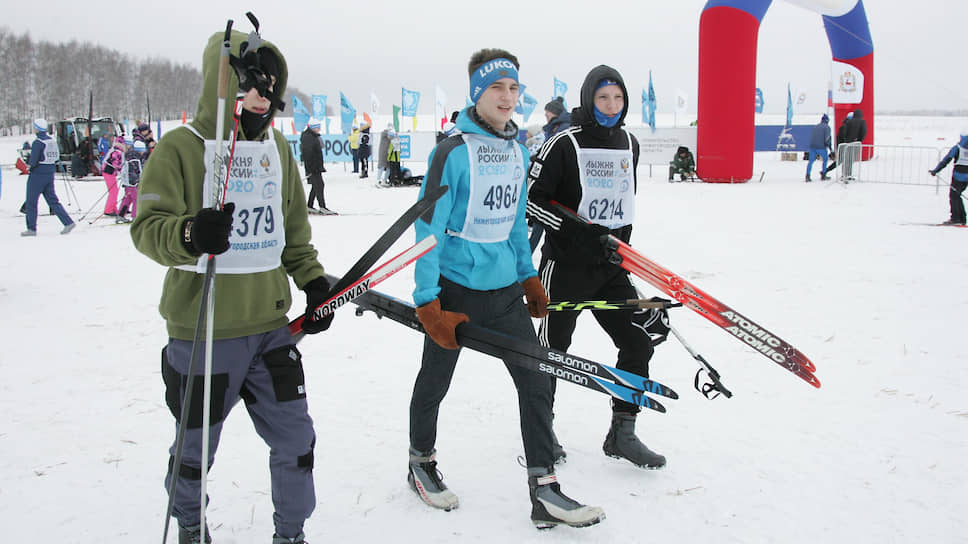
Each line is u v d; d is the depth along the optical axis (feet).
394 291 20.98
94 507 8.86
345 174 79.51
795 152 82.07
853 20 66.64
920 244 27.40
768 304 18.49
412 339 16.48
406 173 63.26
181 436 6.59
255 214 7.15
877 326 16.34
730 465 9.83
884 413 11.48
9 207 49.55
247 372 7.37
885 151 83.10
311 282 7.91
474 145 8.39
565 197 10.30
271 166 7.30
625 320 9.96
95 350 15.65
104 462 10.13
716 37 55.88
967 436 10.52
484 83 8.36
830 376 13.26
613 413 10.00
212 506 8.88
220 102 6.22
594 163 10.17
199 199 6.97
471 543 8.04
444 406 12.26
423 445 8.96
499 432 11.19
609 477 9.61
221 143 6.28
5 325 17.75
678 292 8.88
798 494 8.97
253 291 7.19
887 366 13.69
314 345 16.01
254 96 6.79
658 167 81.00
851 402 12.00
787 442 10.52
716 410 11.82
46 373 14.08
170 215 6.63
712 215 37.42
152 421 11.66
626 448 9.81
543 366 8.00
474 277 8.55
